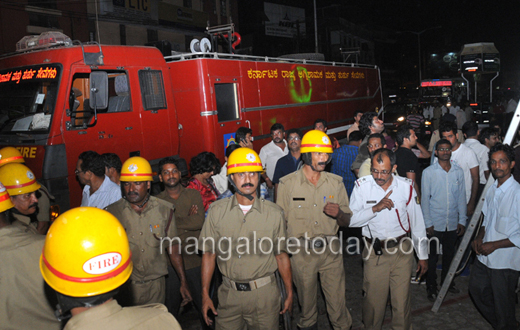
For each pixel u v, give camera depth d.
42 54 5.95
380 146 4.50
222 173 5.27
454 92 30.16
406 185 3.81
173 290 4.01
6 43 18.23
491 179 4.23
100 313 1.49
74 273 1.43
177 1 27.72
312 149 3.81
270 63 9.50
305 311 3.99
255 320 3.20
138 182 3.42
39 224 4.29
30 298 2.40
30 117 5.74
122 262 1.51
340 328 3.97
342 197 3.95
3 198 2.44
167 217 3.60
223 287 3.27
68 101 5.71
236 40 9.08
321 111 11.79
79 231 1.46
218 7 31.64
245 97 8.57
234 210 3.21
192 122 7.65
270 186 6.55
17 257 2.38
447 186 4.91
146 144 6.76
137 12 24.42
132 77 6.59
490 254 3.84
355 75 14.23
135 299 3.47
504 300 3.82
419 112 24.62
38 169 5.48
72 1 20.88
